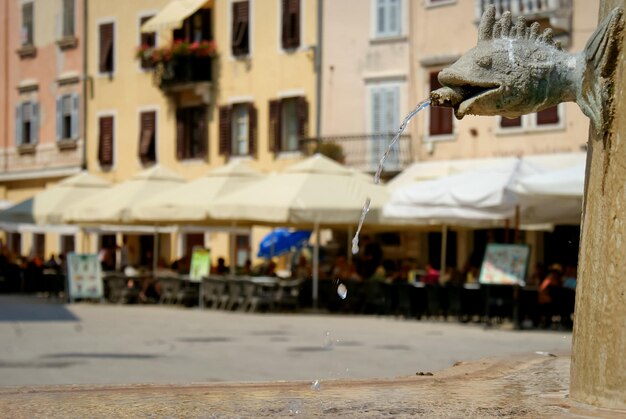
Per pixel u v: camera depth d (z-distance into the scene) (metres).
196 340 17.41
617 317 5.25
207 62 39.06
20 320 21.91
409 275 26.06
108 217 28.53
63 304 28.17
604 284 5.32
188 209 26.05
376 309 24.98
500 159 31.11
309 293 26.39
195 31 39.62
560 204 20.06
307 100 36.19
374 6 34.50
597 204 5.42
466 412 5.32
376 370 12.76
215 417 5.27
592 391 5.38
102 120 43.00
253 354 14.98
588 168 5.60
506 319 22.77
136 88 41.78
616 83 5.30
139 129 41.66
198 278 26.75
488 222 22.41
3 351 15.35
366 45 34.69
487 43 5.59
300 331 19.44
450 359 14.14
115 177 42.50
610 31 5.24
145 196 28.72
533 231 30.05
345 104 35.16
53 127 45.03
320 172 24.98
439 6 32.81
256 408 5.52
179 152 40.16
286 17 36.81
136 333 18.80
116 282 28.56
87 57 43.59
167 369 12.98
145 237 41.72
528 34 5.62
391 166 33.44
